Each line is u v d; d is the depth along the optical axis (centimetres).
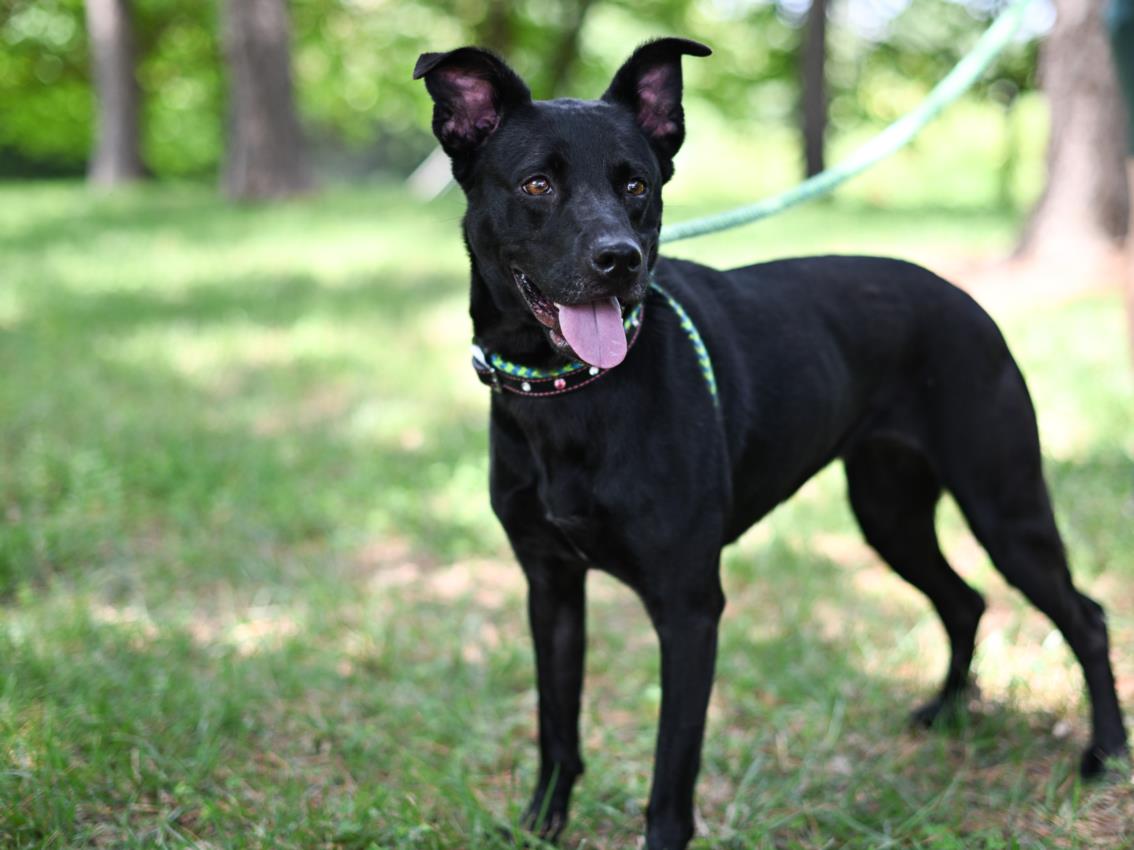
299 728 369
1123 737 335
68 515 529
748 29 2767
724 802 337
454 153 299
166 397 731
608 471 283
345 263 1250
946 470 342
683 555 285
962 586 375
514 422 293
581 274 270
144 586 473
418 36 2853
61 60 3064
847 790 335
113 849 300
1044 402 647
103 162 2603
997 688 388
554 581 312
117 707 358
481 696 394
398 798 325
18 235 1536
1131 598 441
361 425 678
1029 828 311
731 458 307
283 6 1941
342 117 3200
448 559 513
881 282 347
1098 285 888
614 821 330
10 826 299
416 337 897
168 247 1388
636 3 2730
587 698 401
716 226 357
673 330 294
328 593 466
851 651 419
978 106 2428
